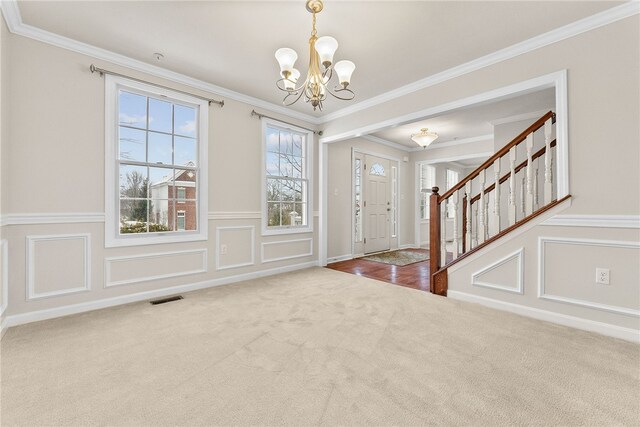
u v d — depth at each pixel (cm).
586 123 224
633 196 206
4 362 174
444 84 311
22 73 232
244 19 225
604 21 215
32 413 131
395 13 216
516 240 260
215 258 353
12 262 229
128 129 294
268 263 409
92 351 188
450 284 306
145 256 299
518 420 127
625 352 187
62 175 252
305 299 298
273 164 424
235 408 135
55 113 248
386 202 640
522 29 236
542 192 393
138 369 167
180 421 127
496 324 233
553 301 239
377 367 169
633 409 134
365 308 271
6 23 217
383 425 124
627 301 208
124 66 284
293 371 165
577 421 126
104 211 274
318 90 217
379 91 359
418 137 484
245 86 351
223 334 214
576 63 228
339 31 238
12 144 228
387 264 489
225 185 362
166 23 231
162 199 316
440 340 204
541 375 161
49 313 245
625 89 208
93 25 233
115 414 131
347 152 541
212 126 349
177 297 304
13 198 229
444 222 326
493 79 274
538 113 417
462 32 239
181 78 320
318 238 477
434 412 132
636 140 205
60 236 251
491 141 562
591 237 222
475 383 154
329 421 126
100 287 273
